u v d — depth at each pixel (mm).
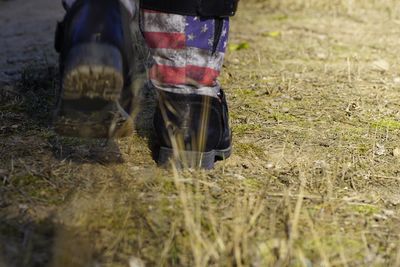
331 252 3686
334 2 11086
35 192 4109
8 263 3438
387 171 4715
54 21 10039
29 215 3861
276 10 10844
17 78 6648
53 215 3838
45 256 3504
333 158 4852
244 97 6141
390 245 3791
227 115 4543
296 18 10242
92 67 3715
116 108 3885
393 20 10062
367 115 5793
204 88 4289
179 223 3822
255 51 8102
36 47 8344
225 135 4520
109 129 3910
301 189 4047
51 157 4559
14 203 3982
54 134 4918
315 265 3566
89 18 3852
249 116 5621
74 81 3746
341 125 5527
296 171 4605
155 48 4191
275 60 7652
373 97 6293
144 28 4180
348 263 3611
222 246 3551
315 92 6363
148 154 4648
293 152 4918
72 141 4805
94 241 3625
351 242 3793
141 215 3887
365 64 7551
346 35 9109
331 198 4254
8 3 11383
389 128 5523
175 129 4297
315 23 9883
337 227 3930
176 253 3584
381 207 4211
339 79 6867
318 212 4066
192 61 4195
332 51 8172
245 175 4480
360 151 5020
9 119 5234
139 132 5000
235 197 4156
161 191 4156
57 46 4180
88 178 4277
